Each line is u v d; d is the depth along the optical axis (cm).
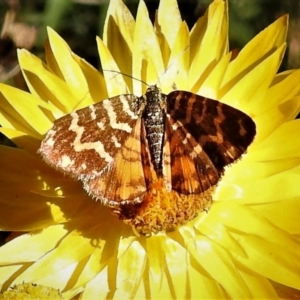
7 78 15
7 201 11
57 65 12
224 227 11
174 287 11
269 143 11
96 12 16
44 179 11
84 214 11
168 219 11
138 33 11
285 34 11
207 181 10
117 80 11
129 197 10
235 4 15
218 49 12
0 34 16
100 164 10
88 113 10
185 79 11
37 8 16
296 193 11
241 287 10
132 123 10
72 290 10
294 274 10
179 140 10
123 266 11
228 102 11
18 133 11
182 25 11
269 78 11
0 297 10
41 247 11
